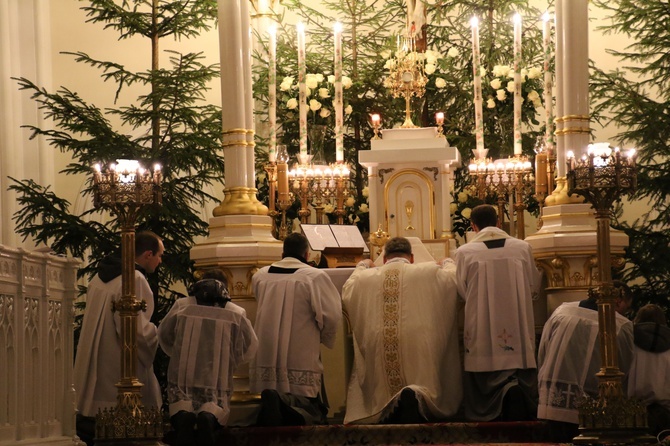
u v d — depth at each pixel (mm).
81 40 18047
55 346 9422
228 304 10500
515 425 10312
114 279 10633
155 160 14023
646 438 8906
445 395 11148
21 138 16719
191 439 9992
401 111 16328
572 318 10094
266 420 10445
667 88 15172
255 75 16422
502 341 10945
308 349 10992
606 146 9117
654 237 14172
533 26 16875
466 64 16938
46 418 9148
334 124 15953
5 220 15992
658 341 10195
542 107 17156
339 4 17656
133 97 18141
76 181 17672
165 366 13789
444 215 13180
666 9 14555
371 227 13273
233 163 12766
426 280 11312
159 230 14141
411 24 14477
